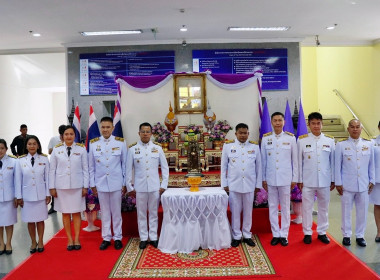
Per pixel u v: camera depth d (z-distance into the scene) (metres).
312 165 4.04
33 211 3.89
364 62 8.41
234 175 4.04
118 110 5.29
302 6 5.54
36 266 3.56
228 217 4.40
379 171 4.10
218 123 5.16
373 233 4.46
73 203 3.96
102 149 4.05
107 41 7.33
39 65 9.49
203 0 5.21
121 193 4.14
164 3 5.29
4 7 5.25
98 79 7.46
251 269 3.36
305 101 11.63
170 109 5.17
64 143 4.04
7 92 8.91
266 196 4.62
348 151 4.02
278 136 4.11
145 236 4.08
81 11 5.52
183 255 3.77
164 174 4.14
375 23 6.50
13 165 3.98
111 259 3.71
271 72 7.54
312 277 3.16
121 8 5.45
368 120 8.31
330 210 5.71
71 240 4.04
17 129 9.49
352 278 3.13
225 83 5.37
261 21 6.29
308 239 4.05
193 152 4.36
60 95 12.71
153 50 7.42
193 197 3.90
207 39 7.39
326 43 7.93
